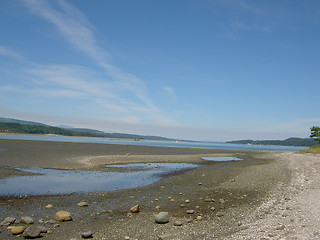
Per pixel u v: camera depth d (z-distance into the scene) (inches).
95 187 823.1
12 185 795.4
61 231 423.5
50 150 2110.0
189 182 964.0
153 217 513.3
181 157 2059.5
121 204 620.7
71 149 2369.6
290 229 416.2
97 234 410.0
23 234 397.7
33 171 1080.8
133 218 504.1
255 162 1891.0
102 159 1621.6
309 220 470.3
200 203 644.1
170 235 402.6
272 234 385.1
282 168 1433.3
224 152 3351.4
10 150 1904.5
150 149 3085.6
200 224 464.8
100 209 571.8
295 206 589.9
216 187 869.2
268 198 706.2
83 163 1407.5
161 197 705.6
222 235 398.3
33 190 743.1
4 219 472.1
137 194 738.2
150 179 1014.4
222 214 534.9
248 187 871.1
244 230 420.2
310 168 1407.5
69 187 805.9
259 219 493.0
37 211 543.8
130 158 1768.0
